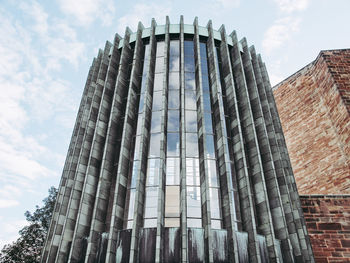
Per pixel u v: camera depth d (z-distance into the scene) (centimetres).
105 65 3075
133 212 2109
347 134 2666
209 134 2475
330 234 2089
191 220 2062
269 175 2356
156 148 2378
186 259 1758
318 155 3019
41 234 3916
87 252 1903
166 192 2178
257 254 1828
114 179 2331
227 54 2862
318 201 2238
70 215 2203
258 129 2630
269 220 2023
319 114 3159
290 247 1991
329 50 3192
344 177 2669
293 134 3425
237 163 2295
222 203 2108
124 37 3014
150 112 2559
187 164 2317
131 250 1788
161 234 1862
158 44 3025
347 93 2791
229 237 1886
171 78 2778
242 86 2752
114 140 2469
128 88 2844
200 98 2512
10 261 3703
